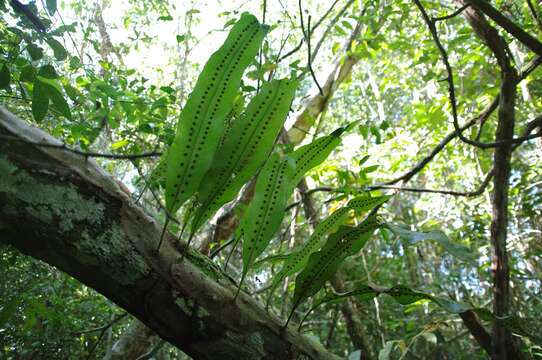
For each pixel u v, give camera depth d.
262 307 1.38
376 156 5.25
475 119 3.51
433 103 5.20
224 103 1.23
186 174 1.24
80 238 1.14
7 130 1.11
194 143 1.23
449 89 2.68
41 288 4.34
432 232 1.35
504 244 2.27
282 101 1.30
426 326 2.65
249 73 2.88
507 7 3.93
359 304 6.84
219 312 1.27
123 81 3.12
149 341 3.71
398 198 9.02
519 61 4.57
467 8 2.80
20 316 4.24
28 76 1.74
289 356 1.34
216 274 1.34
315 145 1.41
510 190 5.62
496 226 2.31
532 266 7.04
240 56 1.23
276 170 1.32
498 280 2.21
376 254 8.30
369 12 4.13
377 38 4.15
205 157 1.24
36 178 1.11
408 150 5.31
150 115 3.09
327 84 5.27
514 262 5.61
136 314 1.24
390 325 5.57
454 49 4.31
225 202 1.32
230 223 4.05
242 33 1.23
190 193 1.25
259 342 1.31
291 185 1.35
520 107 6.07
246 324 1.30
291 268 1.47
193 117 1.23
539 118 2.81
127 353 3.64
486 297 8.02
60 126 2.78
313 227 4.22
